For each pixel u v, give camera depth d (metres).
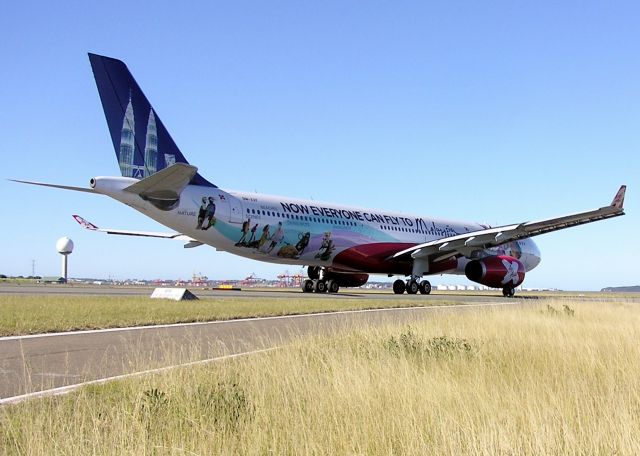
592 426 6.34
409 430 5.98
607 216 35.31
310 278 41.19
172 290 26.34
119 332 14.66
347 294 38.56
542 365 10.52
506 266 40.06
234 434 5.91
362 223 38.28
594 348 11.87
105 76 29.16
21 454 5.16
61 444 5.29
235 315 19.41
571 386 8.43
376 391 7.40
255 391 7.45
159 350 11.70
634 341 13.38
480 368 9.69
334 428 6.03
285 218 34.28
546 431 6.00
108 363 10.19
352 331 14.97
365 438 5.80
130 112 29.66
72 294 29.50
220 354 11.25
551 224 36.34
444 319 18.27
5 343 12.48
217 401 6.74
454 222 45.62
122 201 28.53
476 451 5.46
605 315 21.83
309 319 19.47
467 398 7.35
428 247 38.88
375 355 10.79
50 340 13.04
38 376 8.98
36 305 20.02
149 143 30.12
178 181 27.23
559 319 19.19
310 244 35.47
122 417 6.02
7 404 7.00
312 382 7.84
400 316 21.31
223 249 33.22
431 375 8.80
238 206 32.41
